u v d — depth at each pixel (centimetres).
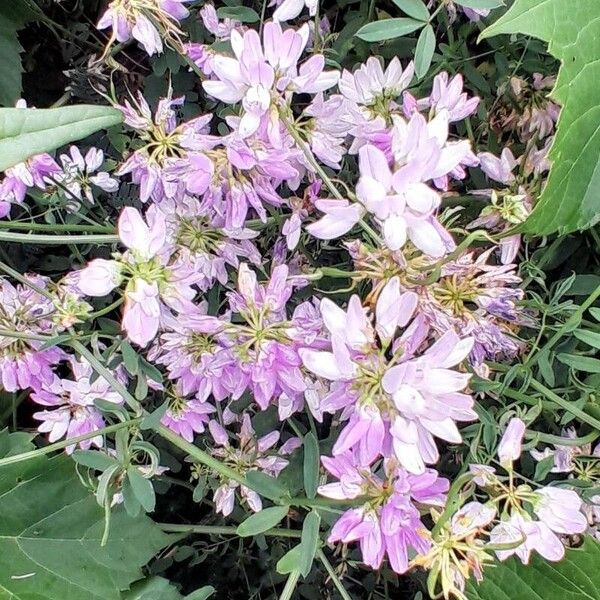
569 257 24
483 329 18
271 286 18
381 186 15
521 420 18
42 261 27
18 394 27
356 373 15
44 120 15
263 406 18
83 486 21
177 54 24
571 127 16
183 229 20
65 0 30
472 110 20
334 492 16
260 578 29
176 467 25
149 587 22
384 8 27
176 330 19
